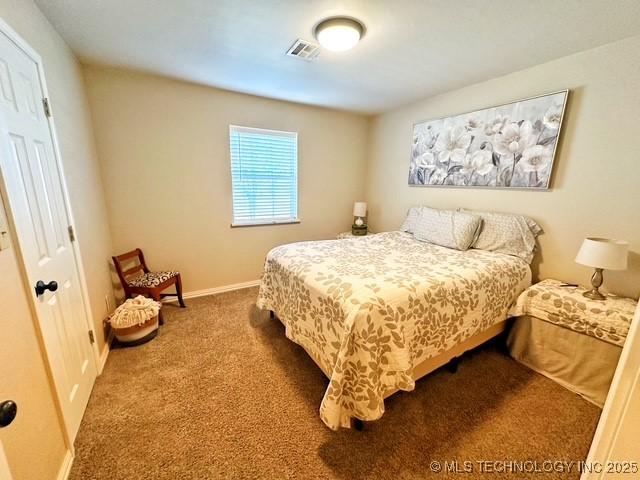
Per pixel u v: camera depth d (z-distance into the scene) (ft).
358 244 8.16
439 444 4.33
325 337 4.97
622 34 5.52
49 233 4.17
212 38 5.86
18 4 3.96
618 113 5.89
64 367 4.16
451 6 4.71
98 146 7.57
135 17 5.10
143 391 5.35
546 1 4.55
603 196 6.23
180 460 4.02
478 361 6.53
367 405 4.10
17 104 3.61
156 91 8.10
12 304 3.01
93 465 3.92
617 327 5.01
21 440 2.92
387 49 6.26
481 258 6.88
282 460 4.05
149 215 8.64
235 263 10.52
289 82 8.37
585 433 4.58
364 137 12.63
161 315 7.92
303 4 4.72
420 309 4.77
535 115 7.05
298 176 11.26
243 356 6.50
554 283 6.70
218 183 9.60
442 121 9.30
